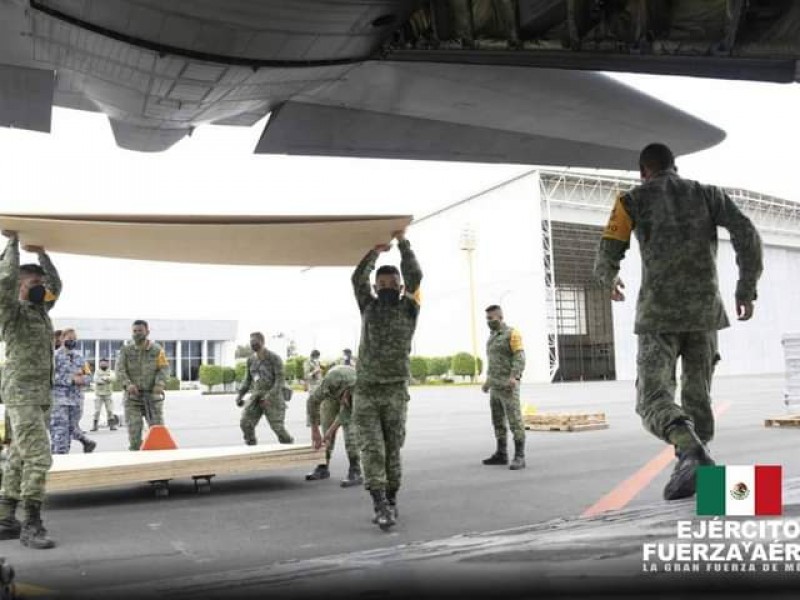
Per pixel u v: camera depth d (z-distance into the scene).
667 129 7.61
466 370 44.22
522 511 5.30
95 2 4.89
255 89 6.23
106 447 12.12
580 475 7.02
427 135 7.57
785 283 50.44
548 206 43.53
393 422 5.06
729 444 9.16
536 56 5.19
